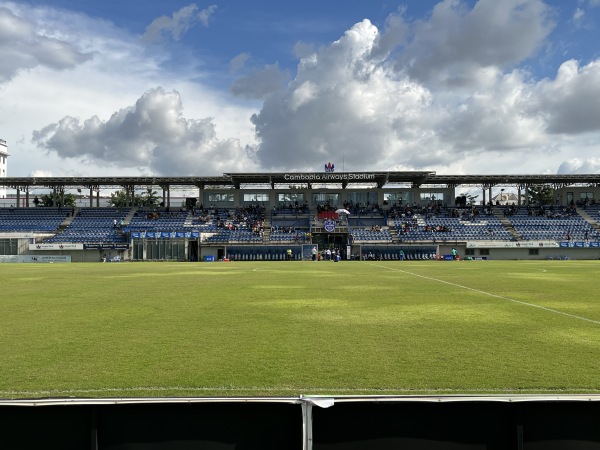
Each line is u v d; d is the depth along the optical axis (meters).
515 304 20.31
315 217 91.00
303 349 11.92
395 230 86.56
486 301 21.33
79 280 34.84
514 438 5.12
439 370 9.94
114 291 26.45
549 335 13.62
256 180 86.88
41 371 9.98
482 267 52.78
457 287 28.11
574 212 90.81
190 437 5.14
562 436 5.15
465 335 13.64
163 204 95.00
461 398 5.14
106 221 89.44
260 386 8.88
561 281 32.47
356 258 81.38
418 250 81.75
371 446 5.14
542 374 9.61
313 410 5.12
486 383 9.01
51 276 39.41
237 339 13.18
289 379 9.32
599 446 5.17
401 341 12.84
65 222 88.69
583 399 5.11
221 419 5.16
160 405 5.09
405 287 28.14
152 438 5.12
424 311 18.33
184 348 12.07
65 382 9.19
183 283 31.77
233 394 8.43
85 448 5.11
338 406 5.11
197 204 95.44
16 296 24.05
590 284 30.06
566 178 84.81
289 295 24.05
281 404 5.12
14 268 54.47
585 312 18.05
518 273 41.44
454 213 90.75
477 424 5.18
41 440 5.11
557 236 84.12
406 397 5.14
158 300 22.12
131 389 8.72
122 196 131.62
